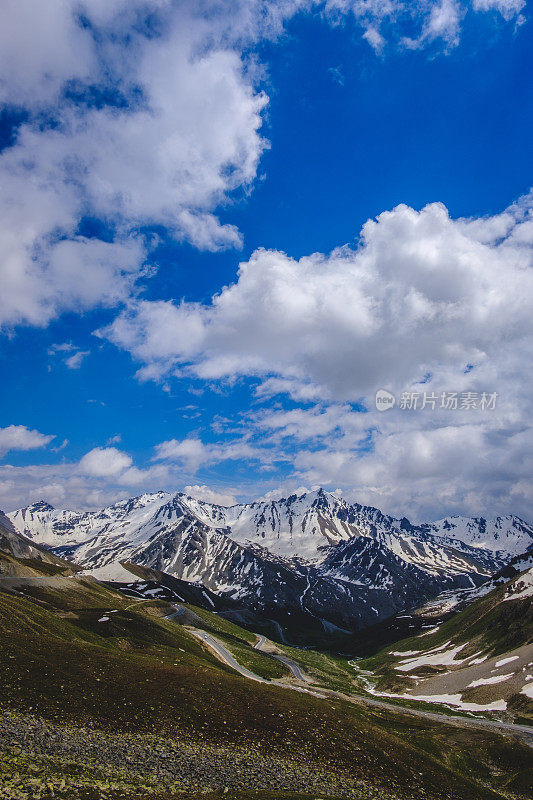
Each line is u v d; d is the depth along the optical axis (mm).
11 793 28656
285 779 46469
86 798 30719
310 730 59656
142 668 66875
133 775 39344
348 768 53094
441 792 55375
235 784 42781
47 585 166250
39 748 39938
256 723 57781
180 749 47281
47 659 60688
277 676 147250
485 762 78562
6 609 85750
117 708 52750
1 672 53500
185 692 61344
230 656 158750
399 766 58281
